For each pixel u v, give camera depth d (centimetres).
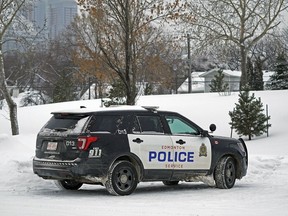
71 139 1175
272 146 2641
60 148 1188
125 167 1205
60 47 6350
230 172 1370
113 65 2123
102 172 1178
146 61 2333
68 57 6278
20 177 1402
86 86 6425
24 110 4034
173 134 1294
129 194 1210
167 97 4128
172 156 1276
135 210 993
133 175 1216
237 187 1381
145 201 1120
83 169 1161
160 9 2130
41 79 6912
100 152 1176
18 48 3412
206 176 1345
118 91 2688
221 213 961
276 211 979
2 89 3130
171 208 1021
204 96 4106
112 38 2102
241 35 5047
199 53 5188
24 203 1076
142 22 2127
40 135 1236
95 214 942
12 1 3156
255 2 5003
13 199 1133
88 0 2073
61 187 1310
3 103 5516
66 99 5366
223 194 1243
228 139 1394
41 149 1226
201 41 5084
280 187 1369
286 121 3141
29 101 6338
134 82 2097
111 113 1219
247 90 3062
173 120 1312
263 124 2972
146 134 1248
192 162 1309
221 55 5450
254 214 947
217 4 4978
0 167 1461
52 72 6506
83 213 952
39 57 6316
